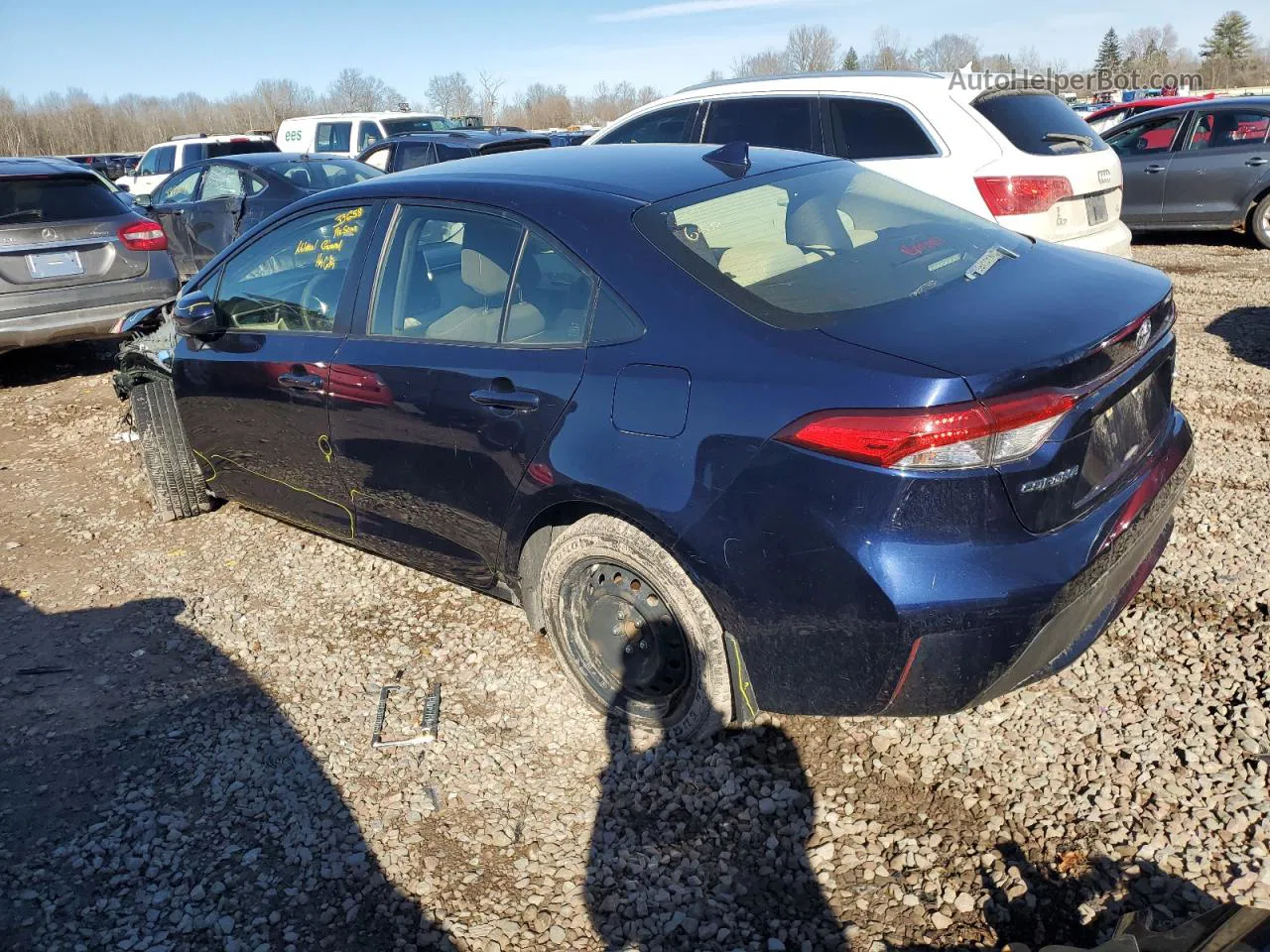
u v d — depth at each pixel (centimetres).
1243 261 995
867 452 233
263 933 246
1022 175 618
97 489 566
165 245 814
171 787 301
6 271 735
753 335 258
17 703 351
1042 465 236
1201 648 324
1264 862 239
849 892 246
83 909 257
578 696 328
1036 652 244
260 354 396
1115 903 233
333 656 369
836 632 247
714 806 277
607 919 244
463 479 325
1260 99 1066
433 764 305
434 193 345
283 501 423
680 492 263
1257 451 486
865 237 313
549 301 302
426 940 241
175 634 394
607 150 371
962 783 276
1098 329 254
